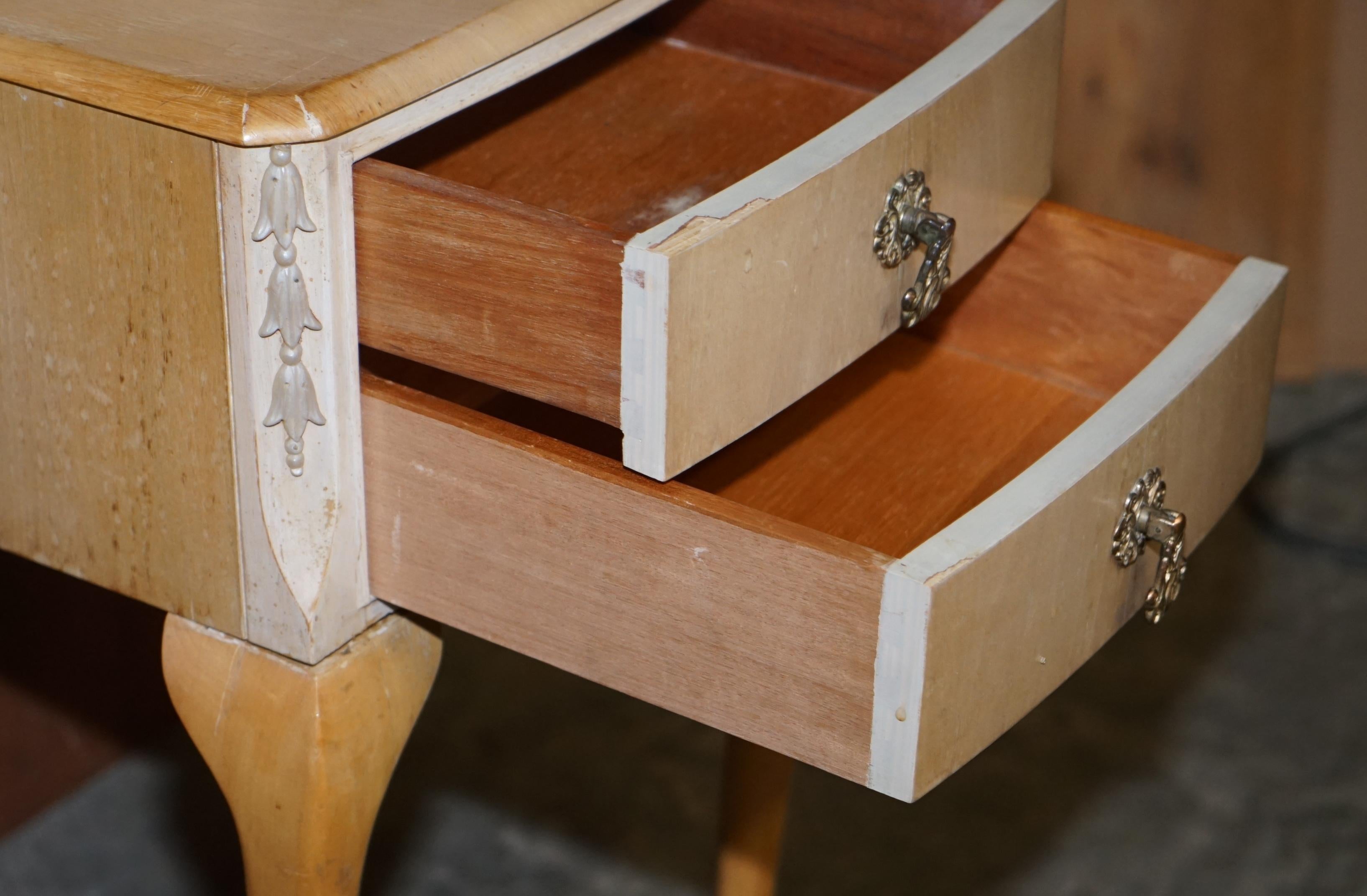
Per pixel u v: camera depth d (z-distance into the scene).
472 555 1.49
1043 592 1.44
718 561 1.41
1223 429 1.60
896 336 1.90
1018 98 1.65
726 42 1.88
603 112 1.81
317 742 1.53
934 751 1.40
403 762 2.38
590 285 1.39
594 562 1.45
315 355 1.45
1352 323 3.36
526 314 1.42
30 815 2.26
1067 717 2.54
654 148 1.77
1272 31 3.13
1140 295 1.80
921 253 1.57
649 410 1.40
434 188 1.41
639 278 1.37
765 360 1.46
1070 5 3.08
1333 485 3.11
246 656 1.54
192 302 1.45
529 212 1.39
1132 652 2.69
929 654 1.36
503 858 2.23
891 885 2.21
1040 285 1.83
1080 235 1.80
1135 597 1.54
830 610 1.38
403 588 1.53
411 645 1.58
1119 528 1.49
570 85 1.83
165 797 2.32
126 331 1.47
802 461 1.75
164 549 1.53
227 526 1.50
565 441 1.75
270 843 1.57
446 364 1.46
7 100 1.45
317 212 1.42
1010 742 2.49
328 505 1.49
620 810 2.33
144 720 2.40
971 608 1.38
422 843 2.25
